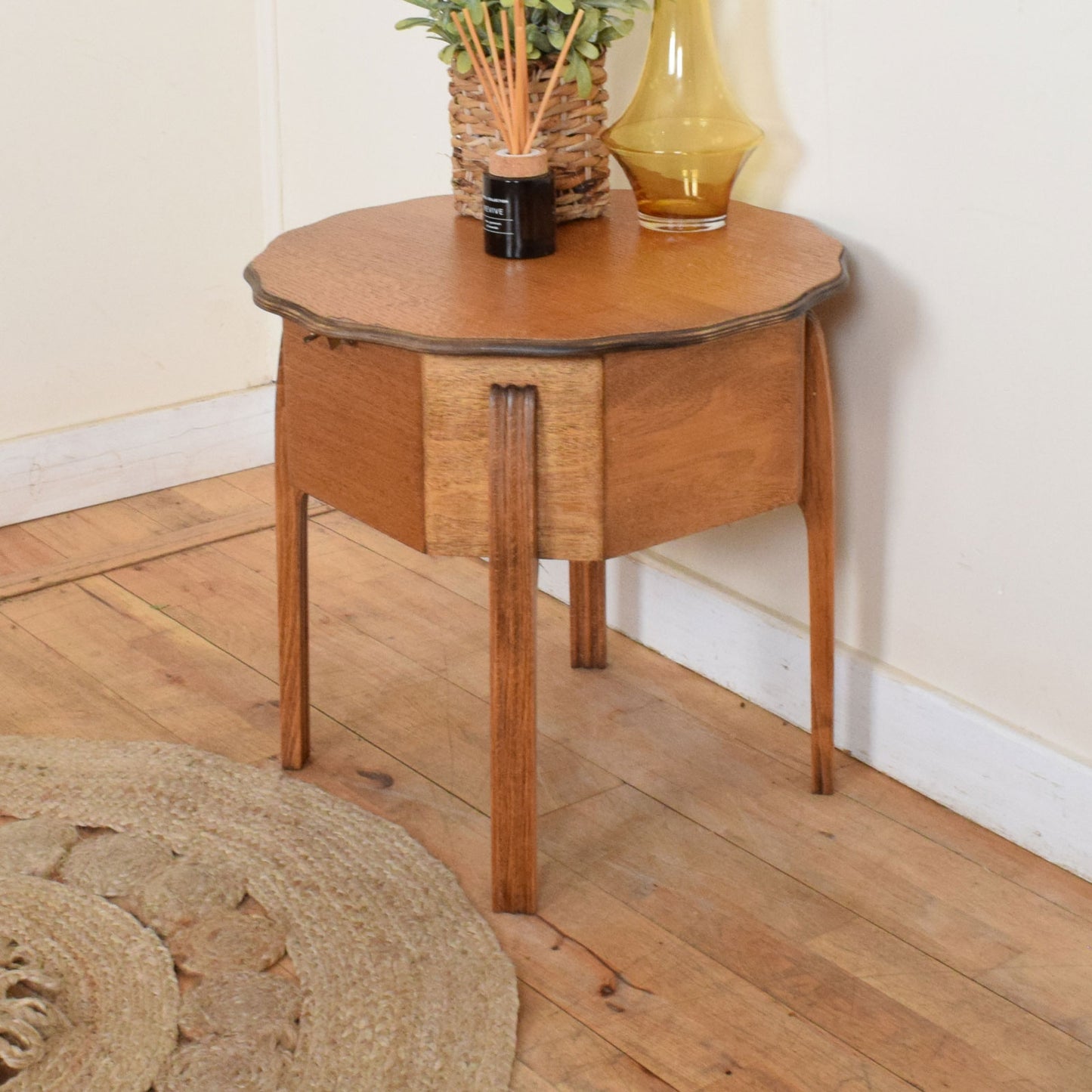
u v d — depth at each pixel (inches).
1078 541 56.9
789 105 63.5
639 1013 51.9
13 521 94.0
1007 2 53.9
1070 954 55.1
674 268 57.1
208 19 94.0
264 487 100.9
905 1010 52.2
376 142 90.8
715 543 74.0
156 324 97.9
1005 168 55.6
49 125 89.4
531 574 52.4
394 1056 49.1
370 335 50.1
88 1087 47.5
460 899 57.6
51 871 59.0
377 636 79.6
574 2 59.4
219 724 71.0
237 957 54.0
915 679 65.2
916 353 61.0
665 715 72.1
